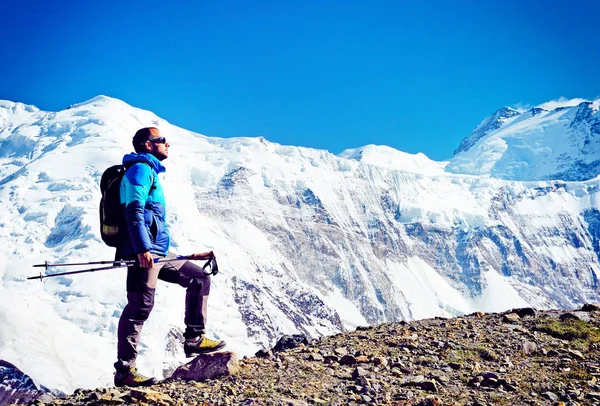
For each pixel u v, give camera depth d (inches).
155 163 386.3
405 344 472.7
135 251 367.2
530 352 463.5
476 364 432.1
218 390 373.4
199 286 403.5
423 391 384.2
